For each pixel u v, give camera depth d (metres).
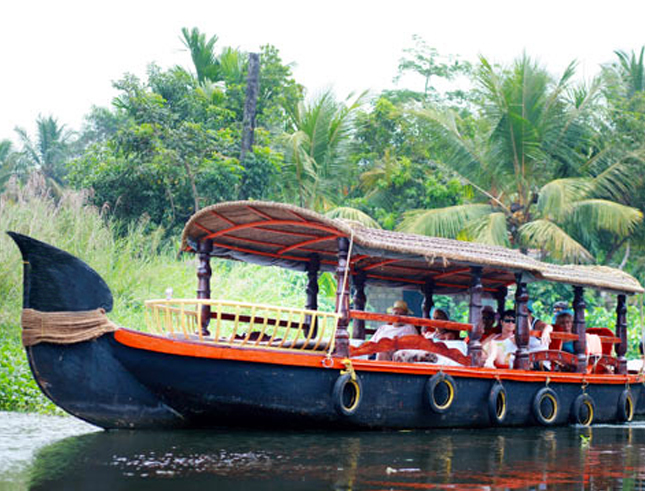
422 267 11.20
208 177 19.97
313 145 24.34
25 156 44.41
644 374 12.28
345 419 8.37
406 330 10.38
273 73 26.78
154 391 7.87
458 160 23.73
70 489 5.37
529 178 23.19
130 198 20.16
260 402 8.02
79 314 7.62
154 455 6.70
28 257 7.55
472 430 9.38
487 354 10.59
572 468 6.88
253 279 15.90
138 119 20.36
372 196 25.94
